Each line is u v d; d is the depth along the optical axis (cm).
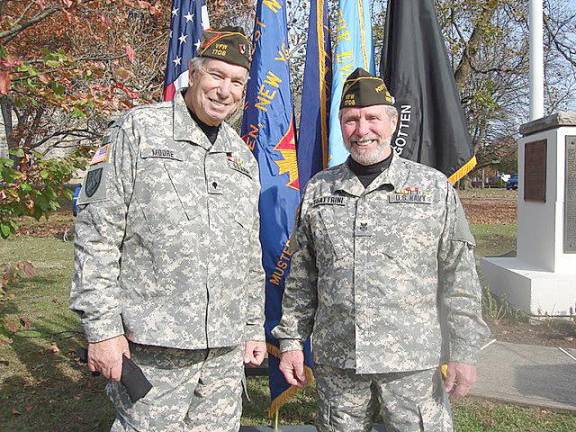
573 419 366
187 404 227
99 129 877
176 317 217
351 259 231
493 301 617
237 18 1055
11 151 393
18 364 500
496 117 1684
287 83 346
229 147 239
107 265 215
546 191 623
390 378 230
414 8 335
